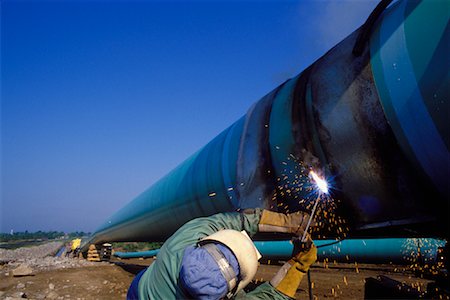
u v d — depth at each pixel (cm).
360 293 623
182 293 115
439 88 177
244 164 349
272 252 1059
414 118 191
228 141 412
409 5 211
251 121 361
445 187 188
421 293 267
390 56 207
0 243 11706
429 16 191
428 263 613
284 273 134
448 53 175
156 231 825
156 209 734
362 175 228
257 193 325
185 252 111
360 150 226
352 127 229
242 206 350
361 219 242
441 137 179
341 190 245
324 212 259
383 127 212
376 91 215
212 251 107
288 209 293
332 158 246
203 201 477
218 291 102
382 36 220
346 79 237
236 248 111
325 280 810
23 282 871
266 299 129
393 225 224
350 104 231
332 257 930
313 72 279
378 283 296
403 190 210
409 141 198
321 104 253
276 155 301
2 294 660
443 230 218
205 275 102
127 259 2566
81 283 854
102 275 1056
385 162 214
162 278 124
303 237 137
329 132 245
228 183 387
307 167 263
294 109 285
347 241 917
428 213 205
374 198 227
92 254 2175
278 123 304
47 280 913
